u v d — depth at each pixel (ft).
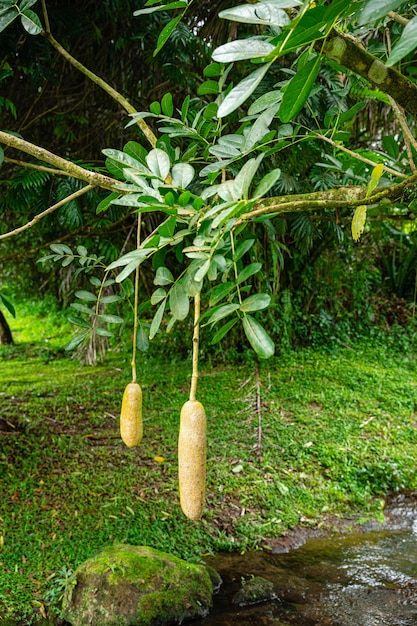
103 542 9.84
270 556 10.16
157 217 13.43
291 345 19.92
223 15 2.48
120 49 10.91
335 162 5.50
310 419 14.87
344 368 18.12
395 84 2.68
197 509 3.25
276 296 17.22
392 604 8.77
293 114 2.56
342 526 11.19
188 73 10.23
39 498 11.02
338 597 9.00
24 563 9.25
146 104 11.42
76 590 8.49
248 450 13.32
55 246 5.45
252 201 2.60
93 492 11.34
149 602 8.29
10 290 29.86
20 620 8.20
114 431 14.38
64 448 13.15
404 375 18.10
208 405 15.76
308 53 2.65
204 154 4.81
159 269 3.50
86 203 11.13
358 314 21.77
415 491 12.57
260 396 15.66
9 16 4.10
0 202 10.45
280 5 2.42
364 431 14.48
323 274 20.53
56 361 21.40
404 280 23.77
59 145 12.45
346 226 17.31
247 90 2.40
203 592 8.77
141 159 3.92
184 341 20.21
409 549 10.46
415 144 4.12
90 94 11.73
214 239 3.00
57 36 9.50
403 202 5.21
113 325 22.79
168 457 12.91
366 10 1.97
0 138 3.82
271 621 8.44
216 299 3.06
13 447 13.03
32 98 11.56
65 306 27.76
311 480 12.44
